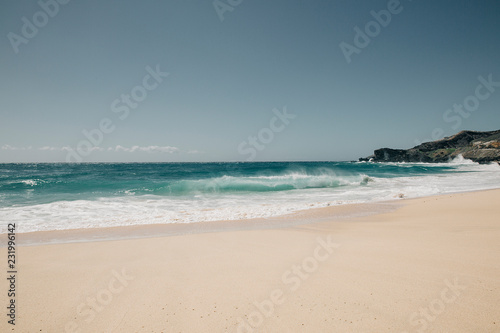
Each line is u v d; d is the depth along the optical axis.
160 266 4.77
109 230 8.40
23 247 6.22
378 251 5.14
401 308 3.05
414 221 8.43
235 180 23.16
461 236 6.06
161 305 3.35
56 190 18.61
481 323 2.69
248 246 6.02
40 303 3.50
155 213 11.05
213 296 3.55
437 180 24.45
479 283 3.56
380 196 15.55
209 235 7.23
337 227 8.07
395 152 115.31
